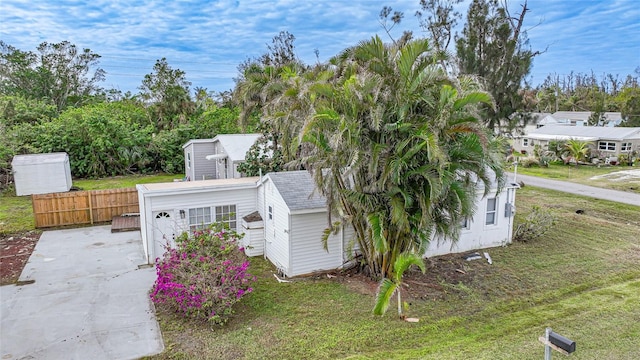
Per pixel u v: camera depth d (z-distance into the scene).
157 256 11.88
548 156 32.62
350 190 9.62
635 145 33.09
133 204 16.67
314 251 11.12
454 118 8.34
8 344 7.46
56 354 7.13
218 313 8.14
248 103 20.17
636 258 12.15
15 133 24.30
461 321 8.28
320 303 9.16
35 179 20.47
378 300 7.91
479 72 21.25
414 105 8.61
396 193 8.81
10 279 10.52
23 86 47.19
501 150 9.68
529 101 23.28
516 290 9.85
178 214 12.08
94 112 27.89
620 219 16.69
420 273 10.88
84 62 52.41
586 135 34.81
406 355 6.93
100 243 13.62
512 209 13.55
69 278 10.62
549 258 12.20
